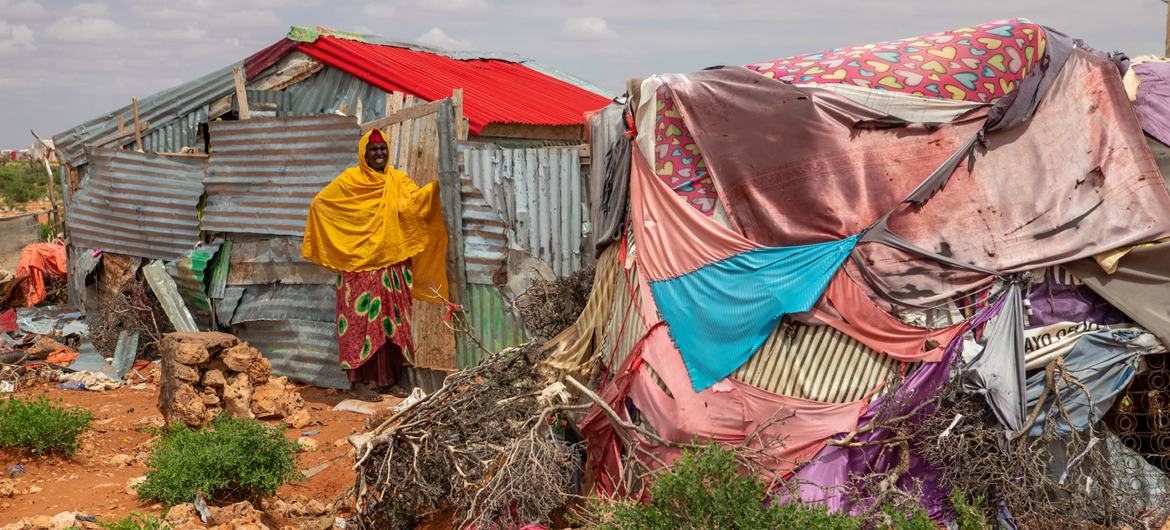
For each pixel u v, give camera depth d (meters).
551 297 10.06
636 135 8.13
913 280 7.32
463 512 7.37
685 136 7.92
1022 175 7.40
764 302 7.41
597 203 8.92
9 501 7.76
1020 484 7.12
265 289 13.21
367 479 7.66
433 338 11.61
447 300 11.45
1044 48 7.71
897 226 7.40
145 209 14.16
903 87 7.51
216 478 7.71
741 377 7.48
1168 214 7.22
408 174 11.65
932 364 7.22
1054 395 7.26
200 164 13.69
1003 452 7.08
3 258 20.47
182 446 8.12
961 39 7.80
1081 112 7.47
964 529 6.62
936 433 7.12
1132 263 7.24
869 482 7.15
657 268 7.88
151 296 14.05
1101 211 7.30
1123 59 7.77
